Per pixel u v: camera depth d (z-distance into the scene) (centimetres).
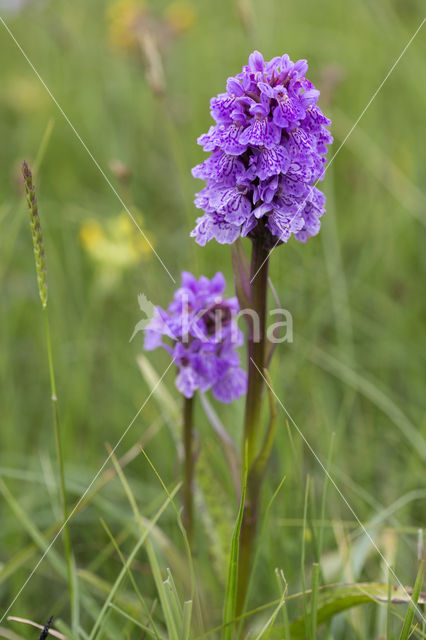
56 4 138
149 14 110
